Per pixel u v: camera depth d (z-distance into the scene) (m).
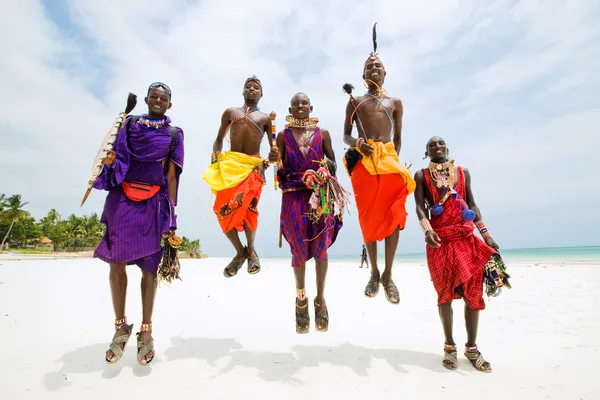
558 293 8.37
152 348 3.48
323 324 3.71
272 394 2.90
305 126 4.05
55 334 4.38
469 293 3.67
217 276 13.05
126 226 3.51
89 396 2.82
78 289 8.09
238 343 4.27
